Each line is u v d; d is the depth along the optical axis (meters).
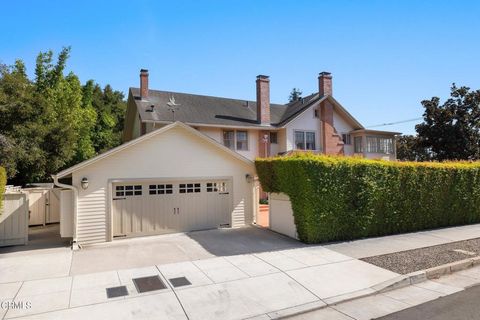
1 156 16.38
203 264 8.22
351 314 5.57
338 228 10.81
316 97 26.08
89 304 5.82
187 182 12.73
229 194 13.55
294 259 8.62
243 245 10.33
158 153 12.18
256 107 25.59
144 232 11.83
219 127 21.89
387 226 11.77
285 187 11.41
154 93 23.62
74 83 27.19
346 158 11.23
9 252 9.76
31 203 14.63
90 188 11.08
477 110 30.41
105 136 37.12
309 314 5.61
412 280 7.10
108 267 8.03
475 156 30.31
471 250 9.31
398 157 43.69
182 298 6.10
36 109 19.88
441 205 13.09
